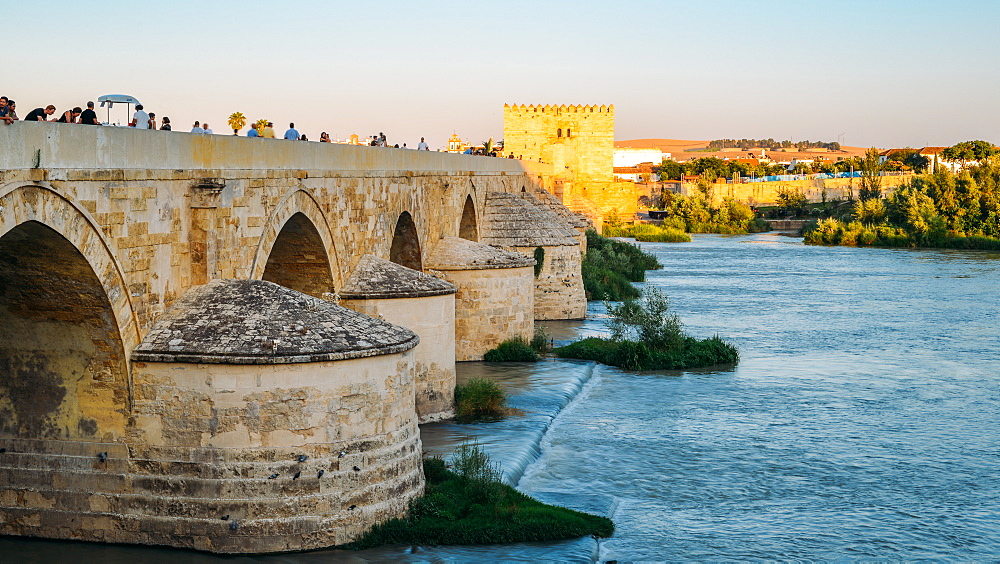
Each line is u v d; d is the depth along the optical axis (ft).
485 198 237.04
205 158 98.12
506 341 182.19
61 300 84.58
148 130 89.20
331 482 89.10
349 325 93.56
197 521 87.45
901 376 179.11
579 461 124.98
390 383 93.56
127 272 86.94
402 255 171.94
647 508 109.09
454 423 137.28
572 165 441.68
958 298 288.51
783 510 109.91
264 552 87.20
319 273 128.16
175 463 87.86
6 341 88.69
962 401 160.56
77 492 89.66
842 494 115.44
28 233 77.41
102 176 82.53
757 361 191.93
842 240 506.48
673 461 126.11
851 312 258.37
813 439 137.59
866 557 97.60
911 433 141.38
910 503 112.98
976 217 507.71
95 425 89.25
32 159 74.18
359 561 87.76
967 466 126.62
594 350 188.24
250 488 87.04
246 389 86.74
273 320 90.84
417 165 168.45
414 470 97.09
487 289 179.52
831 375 179.22
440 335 138.92
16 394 90.17
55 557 86.79
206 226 96.99
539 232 235.61
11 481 90.99
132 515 88.74
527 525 96.37
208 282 97.35
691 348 190.60
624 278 304.71
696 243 521.24
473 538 93.25
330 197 126.00
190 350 87.51
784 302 278.67
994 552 99.50
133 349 88.22
